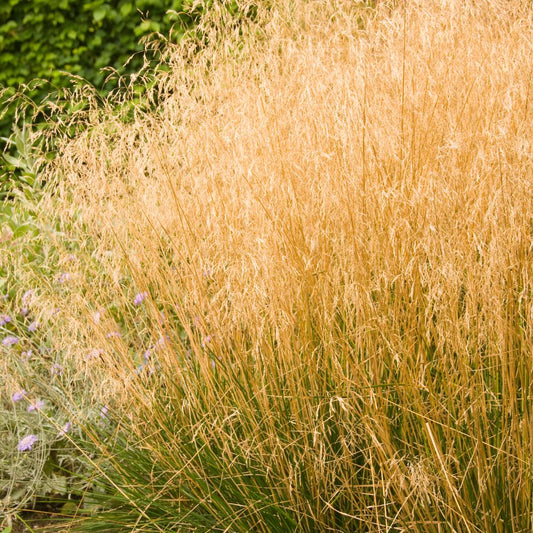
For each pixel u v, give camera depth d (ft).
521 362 5.35
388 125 8.41
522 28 10.60
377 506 5.39
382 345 5.82
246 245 6.78
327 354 5.95
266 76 10.76
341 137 7.88
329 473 5.66
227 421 6.25
